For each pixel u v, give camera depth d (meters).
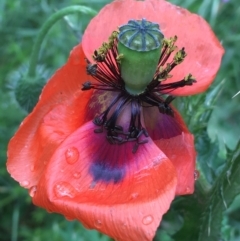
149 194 0.09
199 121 0.12
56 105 0.10
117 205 0.09
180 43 0.11
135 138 0.10
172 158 0.10
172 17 0.11
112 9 0.11
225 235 0.15
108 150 0.10
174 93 0.10
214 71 0.10
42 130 0.10
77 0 0.22
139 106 0.10
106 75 0.10
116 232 0.09
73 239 0.18
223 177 0.11
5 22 0.24
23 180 0.10
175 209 0.12
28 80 0.14
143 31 0.09
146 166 0.10
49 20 0.13
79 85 0.10
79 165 0.10
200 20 0.11
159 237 0.18
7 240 0.21
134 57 0.09
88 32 0.10
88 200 0.09
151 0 0.11
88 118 0.10
